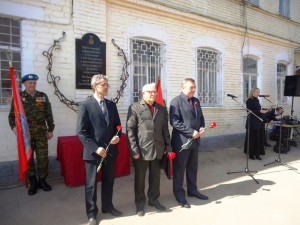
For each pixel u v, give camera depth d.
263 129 7.23
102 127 3.53
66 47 5.16
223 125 8.20
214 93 8.12
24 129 4.08
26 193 4.42
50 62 4.97
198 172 5.87
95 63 5.50
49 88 5.02
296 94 8.78
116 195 4.46
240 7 8.65
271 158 7.18
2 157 4.63
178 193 4.18
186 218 3.68
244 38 8.80
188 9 7.17
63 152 4.57
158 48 6.75
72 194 4.43
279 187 4.92
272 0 9.93
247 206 4.09
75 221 3.58
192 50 7.33
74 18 5.22
